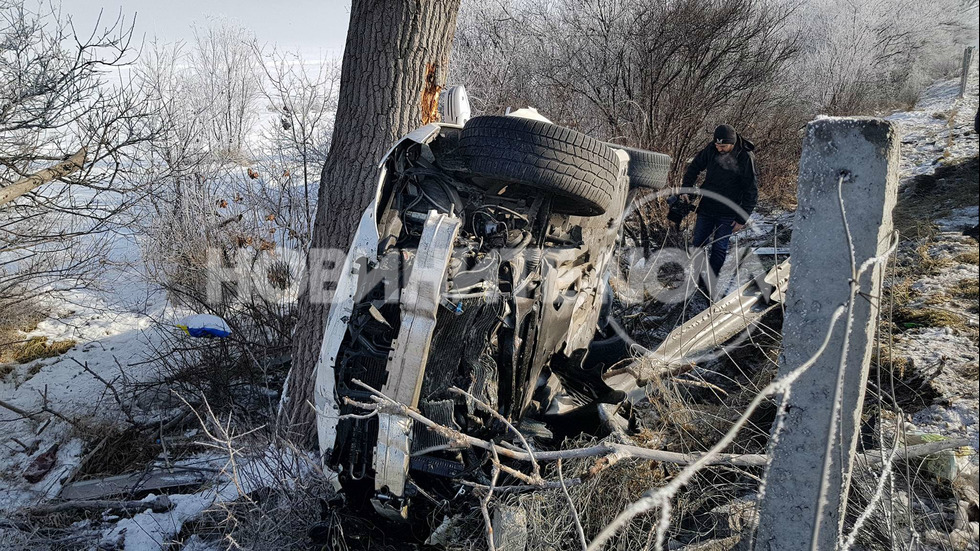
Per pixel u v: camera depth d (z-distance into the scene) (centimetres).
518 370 322
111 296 738
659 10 827
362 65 407
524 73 924
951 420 348
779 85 976
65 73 533
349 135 414
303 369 425
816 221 182
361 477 300
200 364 515
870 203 175
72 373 581
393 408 236
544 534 281
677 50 818
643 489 311
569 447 327
